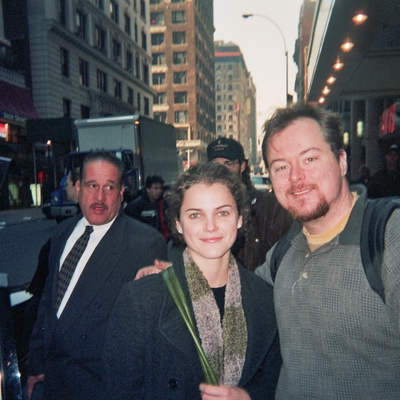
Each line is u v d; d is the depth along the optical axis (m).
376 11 7.66
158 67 64.44
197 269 1.69
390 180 6.91
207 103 74.88
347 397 1.48
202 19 71.12
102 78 33.75
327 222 1.63
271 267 1.91
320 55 10.35
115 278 2.27
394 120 13.13
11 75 22.98
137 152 14.95
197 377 1.55
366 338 1.44
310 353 1.58
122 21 37.59
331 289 1.51
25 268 8.55
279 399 1.68
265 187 21.12
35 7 24.45
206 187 1.65
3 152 21.72
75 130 15.30
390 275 1.37
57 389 2.16
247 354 1.63
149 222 5.19
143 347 1.58
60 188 14.58
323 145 1.58
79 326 2.19
